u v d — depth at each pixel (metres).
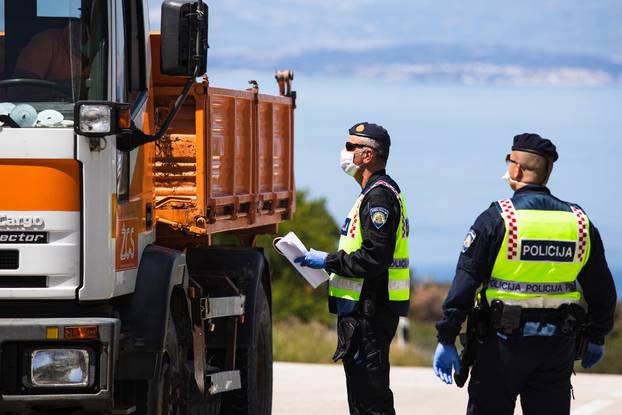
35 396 15.91
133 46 18.06
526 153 17.39
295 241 19.39
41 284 16.12
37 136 16.03
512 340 17.09
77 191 16.16
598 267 17.31
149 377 17.05
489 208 17.31
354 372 19.33
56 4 16.81
